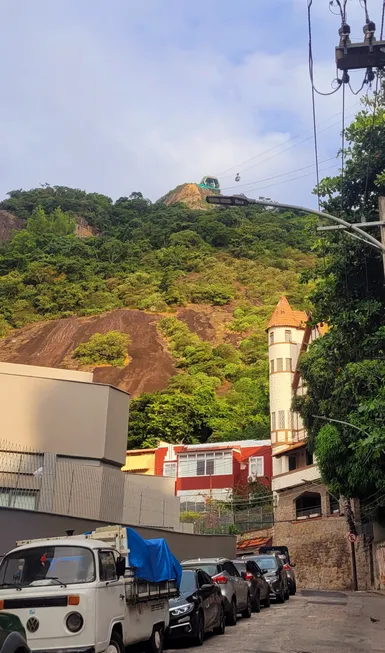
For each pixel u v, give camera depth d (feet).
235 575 64.49
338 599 92.68
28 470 72.13
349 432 95.20
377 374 83.92
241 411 306.14
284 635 49.96
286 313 206.80
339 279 89.76
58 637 29.19
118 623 32.81
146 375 410.93
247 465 212.84
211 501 197.47
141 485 93.20
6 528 55.21
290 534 163.73
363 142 85.92
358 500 139.85
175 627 45.01
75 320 490.90
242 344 431.84
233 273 545.44
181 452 220.23
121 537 37.14
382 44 44.88
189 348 424.05
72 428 86.02
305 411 125.08
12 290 534.78
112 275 552.00
